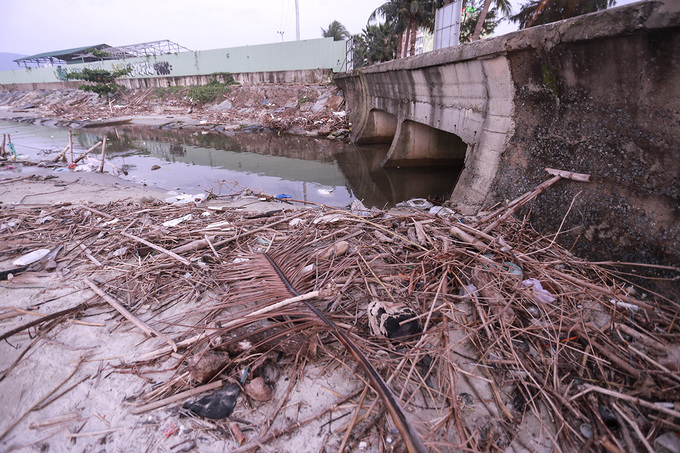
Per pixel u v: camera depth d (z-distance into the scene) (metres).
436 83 9.45
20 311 3.87
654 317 3.35
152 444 2.48
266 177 12.38
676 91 3.56
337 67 31.50
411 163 13.99
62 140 20.81
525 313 3.41
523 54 5.58
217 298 3.87
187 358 3.12
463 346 3.22
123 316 3.80
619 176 4.25
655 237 3.82
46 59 58.34
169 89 36.34
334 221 5.68
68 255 5.30
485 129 7.12
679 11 3.26
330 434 2.49
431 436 2.39
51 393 2.88
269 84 31.94
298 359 3.07
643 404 2.42
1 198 8.48
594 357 2.84
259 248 5.11
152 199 8.27
